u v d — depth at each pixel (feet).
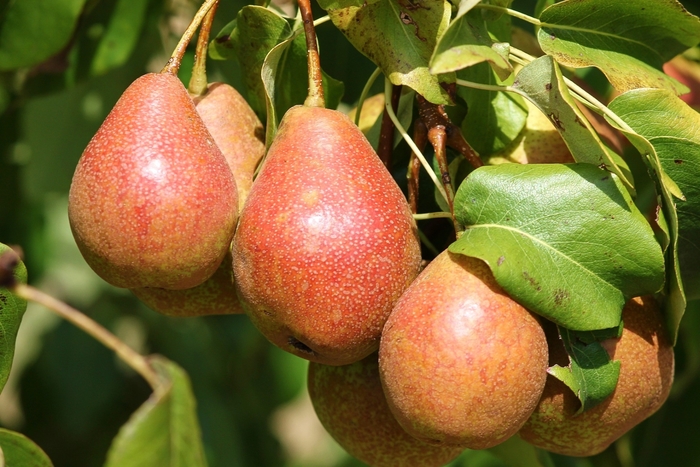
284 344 2.06
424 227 2.21
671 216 2.03
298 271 1.98
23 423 3.55
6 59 2.59
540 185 2.01
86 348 3.60
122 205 1.99
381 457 2.20
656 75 2.17
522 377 1.96
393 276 2.00
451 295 1.97
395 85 2.16
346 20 2.10
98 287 3.80
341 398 2.18
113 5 2.70
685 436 2.77
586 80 2.57
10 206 2.99
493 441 1.99
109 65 2.71
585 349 2.05
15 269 2.14
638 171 2.46
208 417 3.51
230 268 2.15
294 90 2.28
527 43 2.44
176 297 2.19
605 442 2.13
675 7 2.13
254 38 2.24
